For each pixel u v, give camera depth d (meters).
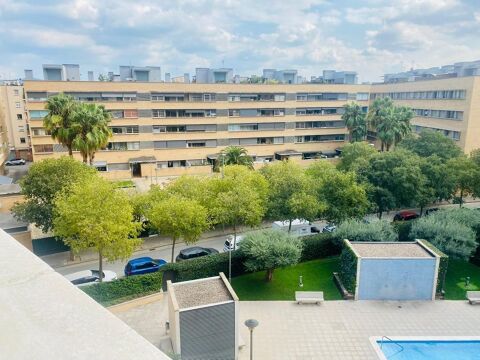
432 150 43.84
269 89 60.19
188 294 17.81
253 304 22.33
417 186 34.31
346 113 60.25
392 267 22.45
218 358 17.14
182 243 32.28
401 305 22.30
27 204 27.95
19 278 2.09
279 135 62.28
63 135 34.91
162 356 1.65
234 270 25.64
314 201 28.47
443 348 18.59
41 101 50.75
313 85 62.62
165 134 56.56
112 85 52.75
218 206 27.72
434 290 22.78
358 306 22.14
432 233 26.02
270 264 23.14
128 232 22.75
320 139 64.94
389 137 51.56
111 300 21.64
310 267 27.28
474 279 25.94
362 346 18.47
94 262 28.36
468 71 60.00
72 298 1.98
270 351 18.02
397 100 64.44
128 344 1.70
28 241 28.70
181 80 74.00
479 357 18.02
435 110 55.91
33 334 1.71
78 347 1.64
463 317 21.05
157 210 25.34
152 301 22.62
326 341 18.81
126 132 54.78
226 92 58.16
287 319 20.73
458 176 36.84
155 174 56.06
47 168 28.34
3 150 60.50
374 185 35.56
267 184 30.80
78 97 51.88
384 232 27.02
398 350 18.41
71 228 22.14
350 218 29.33
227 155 42.72
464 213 28.91
